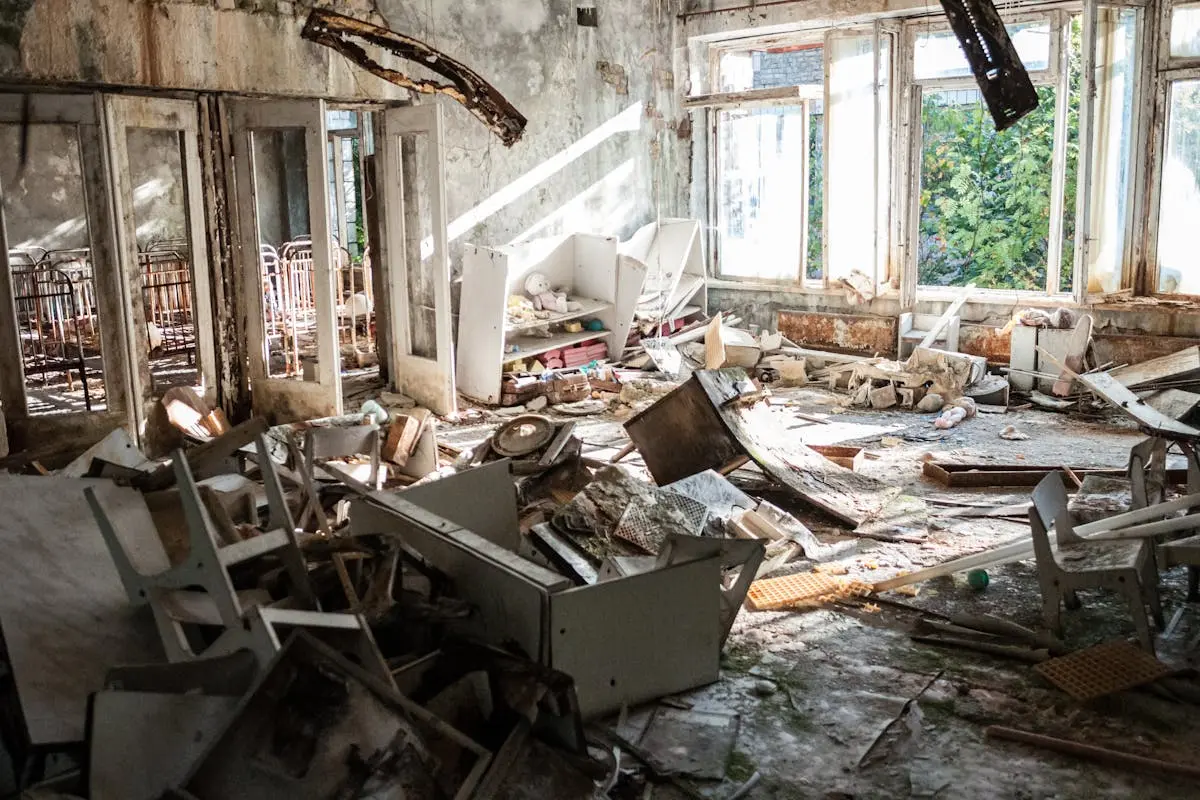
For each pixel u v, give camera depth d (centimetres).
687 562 374
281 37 757
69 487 381
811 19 953
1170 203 833
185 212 747
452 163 870
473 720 304
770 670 403
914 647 421
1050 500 433
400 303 851
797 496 572
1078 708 367
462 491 446
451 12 853
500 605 355
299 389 778
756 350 966
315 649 271
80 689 310
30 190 1103
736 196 1070
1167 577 481
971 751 345
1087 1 775
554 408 851
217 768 257
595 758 305
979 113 970
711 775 331
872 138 932
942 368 835
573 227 983
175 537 388
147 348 716
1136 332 831
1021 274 990
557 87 945
